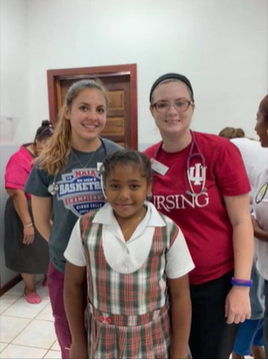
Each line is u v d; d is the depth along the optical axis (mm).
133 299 947
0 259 2736
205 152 1075
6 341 2084
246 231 1055
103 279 960
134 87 2930
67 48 3020
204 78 2805
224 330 1154
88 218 1022
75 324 1094
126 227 983
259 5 2627
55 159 1194
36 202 1280
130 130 3084
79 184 1187
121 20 2891
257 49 2678
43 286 2877
